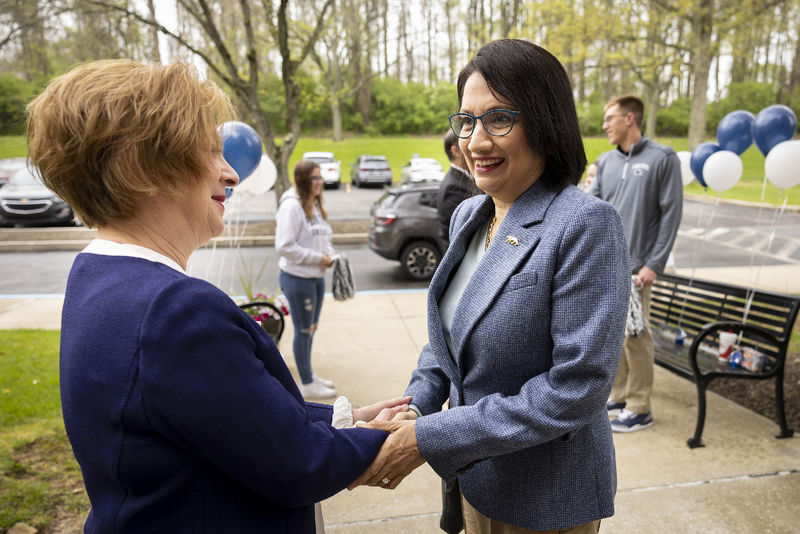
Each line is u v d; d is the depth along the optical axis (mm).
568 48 20422
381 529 2250
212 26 7562
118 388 699
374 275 7934
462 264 1346
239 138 2643
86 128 739
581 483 1185
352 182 22609
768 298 2967
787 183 3775
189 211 852
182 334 701
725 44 21047
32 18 9648
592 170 3689
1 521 2252
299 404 873
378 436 987
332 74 23125
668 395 3488
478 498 1263
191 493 745
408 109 39125
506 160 1131
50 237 10461
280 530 844
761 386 3570
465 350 1188
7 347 4609
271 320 3055
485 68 1091
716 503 2357
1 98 26000
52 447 2910
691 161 4293
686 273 7441
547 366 1116
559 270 1047
